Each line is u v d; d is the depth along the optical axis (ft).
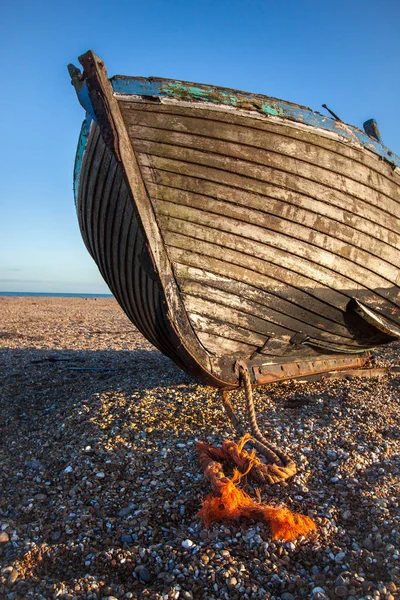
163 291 14.85
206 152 14.15
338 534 10.49
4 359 32.55
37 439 16.89
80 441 15.76
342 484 12.55
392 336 20.54
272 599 8.75
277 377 18.37
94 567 9.84
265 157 14.80
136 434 15.99
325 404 18.97
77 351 36.86
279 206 15.39
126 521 11.36
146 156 13.70
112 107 12.94
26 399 22.18
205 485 12.71
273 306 16.70
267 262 15.89
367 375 22.97
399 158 17.78
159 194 14.07
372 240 17.71
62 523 11.39
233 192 14.74
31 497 12.80
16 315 79.56
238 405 18.93
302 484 12.62
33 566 9.98
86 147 15.85
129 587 9.30
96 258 20.21
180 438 15.75
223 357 16.72
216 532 10.69
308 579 9.25
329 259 16.88
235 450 13.78
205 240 14.93
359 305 18.25
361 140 16.48
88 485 13.00
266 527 10.78
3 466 14.87
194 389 21.04
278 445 14.99
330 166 15.92
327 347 19.77
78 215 19.45
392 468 13.21
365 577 9.15
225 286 15.67
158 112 13.50
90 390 22.66
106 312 90.43
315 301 17.42
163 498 12.26
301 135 15.17
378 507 11.24
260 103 14.38
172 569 9.65
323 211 16.15
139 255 14.93
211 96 13.79
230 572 9.38
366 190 16.98
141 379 23.82
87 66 12.66
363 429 15.92
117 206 15.65
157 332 17.53
